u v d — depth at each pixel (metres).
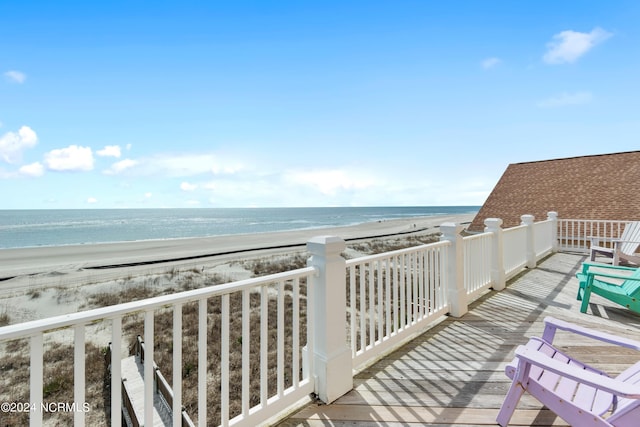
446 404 2.01
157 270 16.61
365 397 2.09
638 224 6.47
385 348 2.66
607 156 16.33
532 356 1.56
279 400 1.83
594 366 2.49
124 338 6.74
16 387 5.04
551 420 1.82
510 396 1.75
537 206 16.58
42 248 27.84
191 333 6.93
